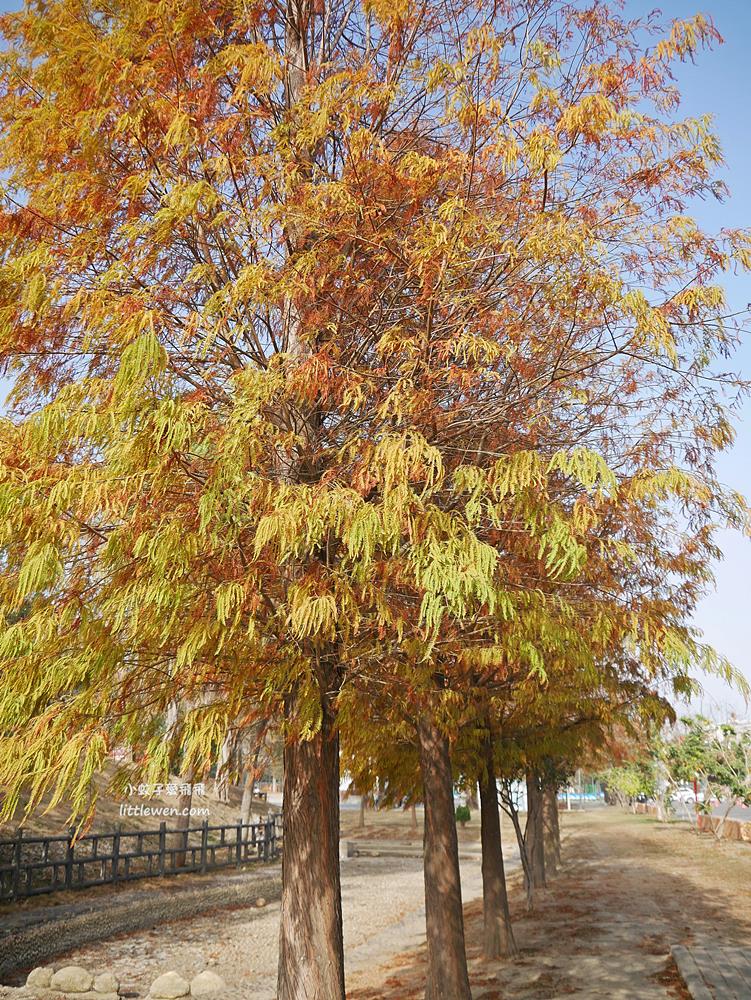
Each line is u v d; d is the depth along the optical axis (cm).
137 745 386
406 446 424
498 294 472
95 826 2439
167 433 348
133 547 360
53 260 425
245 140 494
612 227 479
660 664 485
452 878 885
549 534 384
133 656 394
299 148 473
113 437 354
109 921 1570
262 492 380
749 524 488
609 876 2034
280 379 398
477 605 450
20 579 344
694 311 429
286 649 422
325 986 507
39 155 463
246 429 366
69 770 330
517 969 1016
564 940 1192
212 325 439
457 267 430
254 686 424
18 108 491
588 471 359
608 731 1059
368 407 491
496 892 1130
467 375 427
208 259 497
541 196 470
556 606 475
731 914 1389
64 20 491
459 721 761
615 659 696
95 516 381
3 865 1780
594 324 471
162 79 461
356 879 2491
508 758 1055
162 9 462
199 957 1321
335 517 365
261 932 1551
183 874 2320
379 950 1375
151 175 460
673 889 1727
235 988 1127
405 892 2164
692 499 502
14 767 347
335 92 455
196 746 364
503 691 870
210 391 450
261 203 471
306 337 467
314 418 504
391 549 401
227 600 354
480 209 473
